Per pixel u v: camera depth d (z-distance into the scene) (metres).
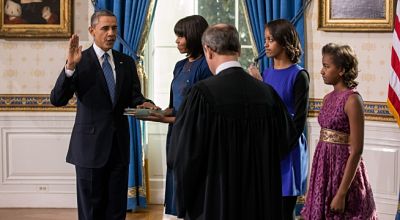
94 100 3.82
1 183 5.53
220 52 2.58
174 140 2.51
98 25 3.82
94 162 3.78
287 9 5.29
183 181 2.46
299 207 5.33
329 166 3.23
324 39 5.32
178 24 3.62
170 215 3.95
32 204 5.55
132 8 5.33
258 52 5.33
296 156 3.31
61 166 5.55
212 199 2.49
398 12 4.77
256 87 2.59
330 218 3.23
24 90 5.50
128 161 3.94
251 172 2.53
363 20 5.16
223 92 2.52
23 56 5.47
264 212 2.54
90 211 3.86
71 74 3.67
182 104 2.54
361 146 3.13
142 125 5.50
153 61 5.65
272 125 2.58
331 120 3.21
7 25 5.39
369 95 5.20
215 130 2.49
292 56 3.38
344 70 3.22
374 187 5.16
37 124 5.52
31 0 5.38
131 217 5.24
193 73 3.57
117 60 3.94
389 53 5.15
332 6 5.23
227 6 5.62
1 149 5.50
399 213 4.85
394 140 5.05
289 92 3.32
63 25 5.39
